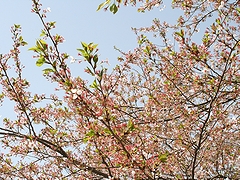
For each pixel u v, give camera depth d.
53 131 5.64
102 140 3.88
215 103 4.91
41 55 3.05
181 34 4.77
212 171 6.56
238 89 4.94
